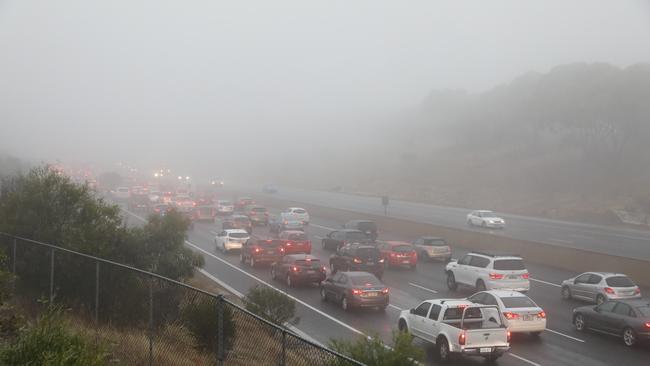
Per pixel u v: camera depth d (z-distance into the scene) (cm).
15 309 1275
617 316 1667
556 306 2200
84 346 790
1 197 2005
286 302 1644
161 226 1969
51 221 1720
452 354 1441
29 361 744
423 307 1605
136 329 1156
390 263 3050
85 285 1405
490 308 1491
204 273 2825
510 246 3450
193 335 954
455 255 3544
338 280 2138
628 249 3700
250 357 861
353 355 902
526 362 1475
